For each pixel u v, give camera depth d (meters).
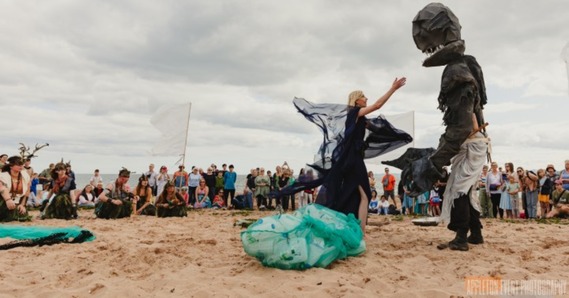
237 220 9.29
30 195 16.16
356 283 3.90
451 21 5.52
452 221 5.43
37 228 6.37
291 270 4.30
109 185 10.92
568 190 11.70
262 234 4.38
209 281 4.00
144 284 3.97
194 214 12.36
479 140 5.41
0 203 8.98
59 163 10.49
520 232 7.25
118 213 10.59
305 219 4.61
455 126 5.24
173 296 3.57
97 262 4.89
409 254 5.11
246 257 4.98
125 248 5.44
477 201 5.59
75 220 9.80
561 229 7.80
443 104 5.45
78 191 14.59
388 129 5.96
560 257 4.95
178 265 4.70
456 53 5.53
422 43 5.74
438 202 12.86
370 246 5.62
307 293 3.57
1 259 5.07
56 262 4.91
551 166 12.17
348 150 5.63
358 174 5.59
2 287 3.93
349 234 4.77
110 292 3.66
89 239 6.26
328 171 5.79
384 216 12.57
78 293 3.72
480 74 5.63
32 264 4.80
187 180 16.36
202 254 5.18
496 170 12.73
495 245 5.58
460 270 4.38
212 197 16.42
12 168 9.16
